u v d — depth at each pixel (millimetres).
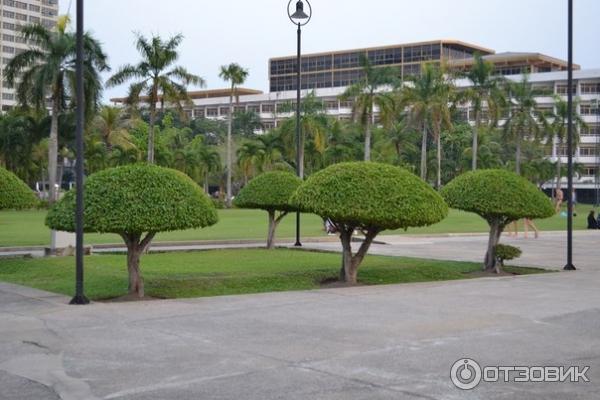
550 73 95000
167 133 81062
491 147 86312
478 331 9141
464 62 103375
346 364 7363
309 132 63438
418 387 6543
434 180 84312
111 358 7633
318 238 27562
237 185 89375
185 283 13758
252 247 23297
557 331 9188
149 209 11820
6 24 127750
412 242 27812
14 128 57375
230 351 7945
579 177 96188
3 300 11625
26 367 7277
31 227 32438
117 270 15859
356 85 56062
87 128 49969
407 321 9836
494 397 6270
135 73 48562
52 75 45656
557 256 22047
